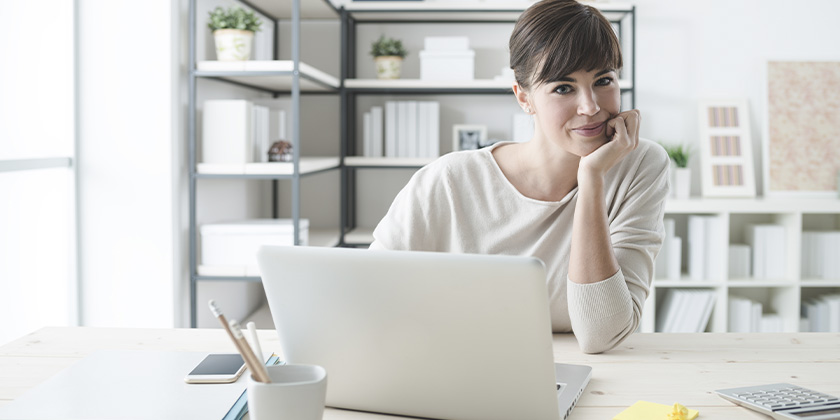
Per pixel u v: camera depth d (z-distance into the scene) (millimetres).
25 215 2238
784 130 3320
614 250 1165
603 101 1095
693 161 3389
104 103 2432
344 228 3180
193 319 2516
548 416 787
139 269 2465
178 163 2492
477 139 3248
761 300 3387
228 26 2496
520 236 1280
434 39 3100
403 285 782
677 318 3145
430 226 1319
